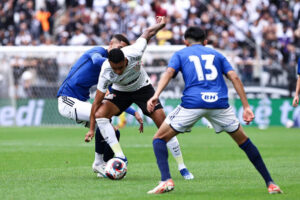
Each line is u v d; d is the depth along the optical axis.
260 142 48.25
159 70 67.75
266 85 70.50
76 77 26.97
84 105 26.67
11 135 56.31
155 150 20.77
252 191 21.14
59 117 70.50
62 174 27.12
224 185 22.91
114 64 22.61
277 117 70.38
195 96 20.64
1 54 70.69
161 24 24.81
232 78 20.70
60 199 19.41
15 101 71.50
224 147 43.81
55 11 88.31
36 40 83.31
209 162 33.03
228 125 20.91
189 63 20.98
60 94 27.34
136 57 23.83
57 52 68.19
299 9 80.88
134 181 24.39
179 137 54.84
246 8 83.19
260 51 70.00
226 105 20.88
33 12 85.00
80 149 41.69
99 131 26.03
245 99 20.48
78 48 62.00
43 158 35.38
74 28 82.94
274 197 19.61
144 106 26.19
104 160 26.34
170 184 20.42
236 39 79.62
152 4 83.25
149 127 68.44
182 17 81.50
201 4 82.75
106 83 24.02
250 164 31.66
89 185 23.00
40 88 71.06
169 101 68.25
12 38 84.06
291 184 22.95
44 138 52.56
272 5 83.00
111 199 19.31
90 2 85.06
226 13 83.00
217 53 21.33
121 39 26.47
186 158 35.69
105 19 83.06
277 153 38.62
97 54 26.81
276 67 70.50
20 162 33.03
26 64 70.94
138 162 33.28
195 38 22.05
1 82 71.12
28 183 23.66
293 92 69.94
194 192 20.91
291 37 79.12
